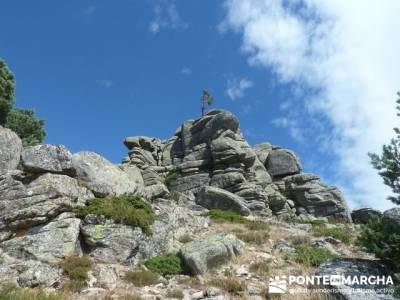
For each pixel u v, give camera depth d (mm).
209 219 25172
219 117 40406
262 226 23719
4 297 10875
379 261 13078
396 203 11898
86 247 16266
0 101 33781
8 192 16547
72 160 18969
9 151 22078
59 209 16266
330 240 20625
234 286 13664
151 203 21359
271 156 42250
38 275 13125
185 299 12836
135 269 15398
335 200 35938
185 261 15766
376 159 12258
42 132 38062
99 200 17844
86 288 13234
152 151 45469
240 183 35188
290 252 18094
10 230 15742
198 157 39812
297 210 36656
